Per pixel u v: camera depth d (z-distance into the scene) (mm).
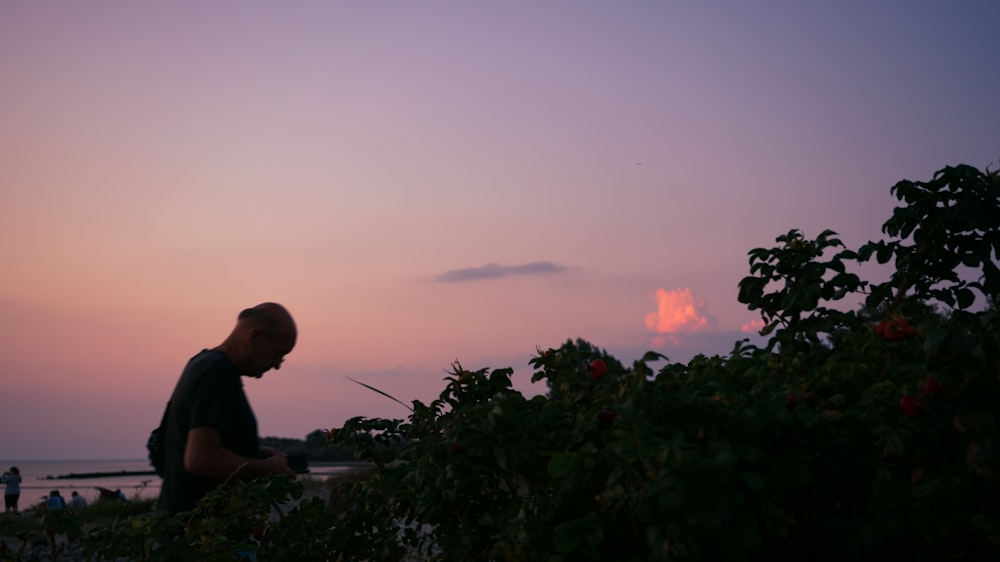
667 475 2330
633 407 2484
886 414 2619
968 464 2449
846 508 2840
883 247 4160
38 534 3434
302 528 3695
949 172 3984
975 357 2404
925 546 2551
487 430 2812
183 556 3363
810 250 3568
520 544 2727
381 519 3646
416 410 3873
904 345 2824
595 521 2594
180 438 3961
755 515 2586
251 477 3879
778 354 3340
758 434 2652
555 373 3213
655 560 2467
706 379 3094
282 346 4184
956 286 4086
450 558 3072
